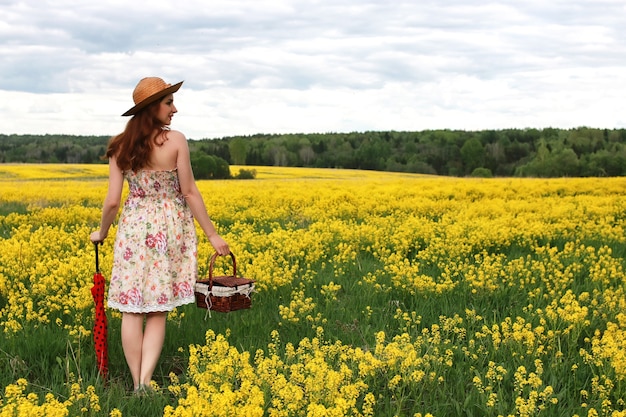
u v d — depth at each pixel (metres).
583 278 9.37
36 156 73.56
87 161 74.50
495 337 5.84
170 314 6.56
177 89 5.21
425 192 24.89
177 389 4.69
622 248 11.72
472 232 12.12
